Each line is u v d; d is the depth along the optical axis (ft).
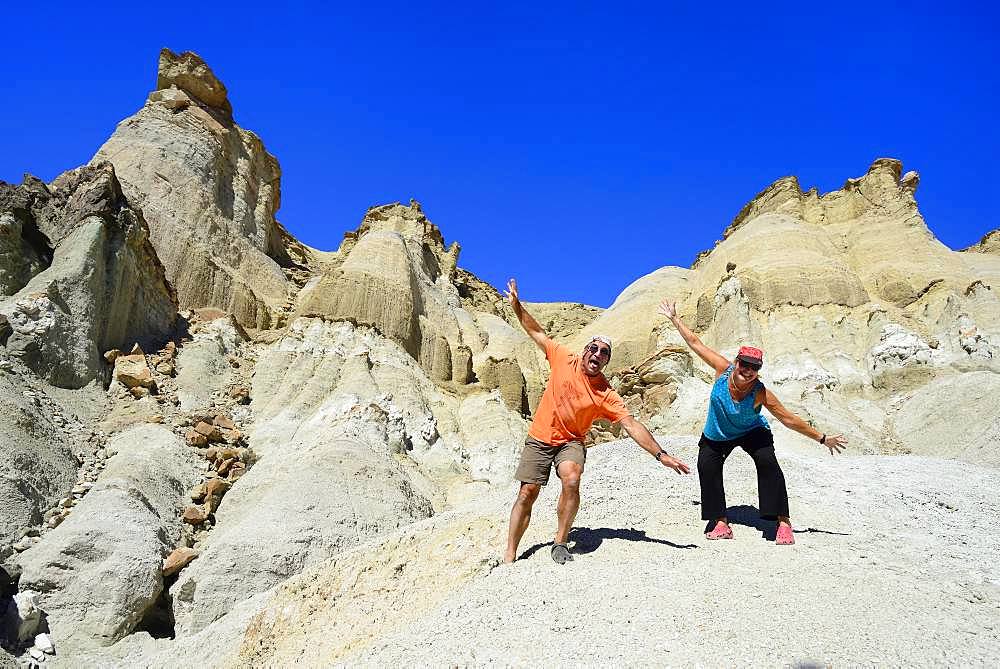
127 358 92.32
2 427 66.54
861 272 187.62
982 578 22.54
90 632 53.42
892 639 16.99
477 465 114.73
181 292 129.18
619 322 220.02
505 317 248.32
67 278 88.84
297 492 68.49
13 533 59.36
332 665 20.79
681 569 21.27
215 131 161.58
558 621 18.13
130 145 144.56
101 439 78.95
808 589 19.77
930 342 145.07
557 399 22.95
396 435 101.76
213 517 73.61
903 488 32.19
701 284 202.80
